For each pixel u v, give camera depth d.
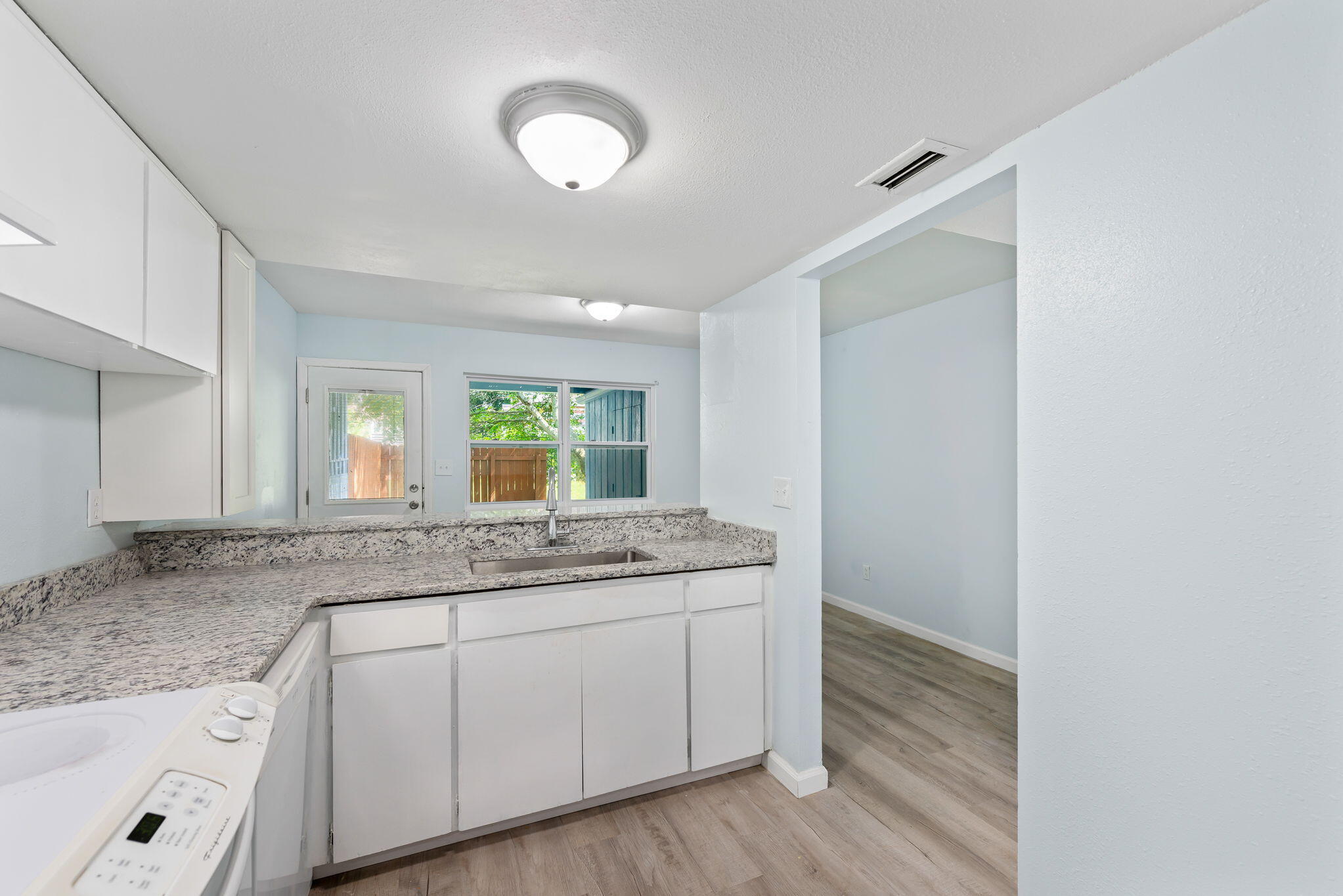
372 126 1.30
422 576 1.89
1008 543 3.27
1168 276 1.10
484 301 3.77
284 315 3.62
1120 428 1.18
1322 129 0.91
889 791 2.14
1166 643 1.11
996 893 1.66
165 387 1.73
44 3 0.92
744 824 1.96
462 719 1.81
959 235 2.50
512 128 1.26
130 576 1.83
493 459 4.98
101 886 0.53
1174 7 0.98
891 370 4.07
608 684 2.01
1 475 1.29
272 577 1.88
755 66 1.12
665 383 5.62
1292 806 0.95
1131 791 1.16
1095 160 1.23
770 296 2.37
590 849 1.84
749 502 2.49
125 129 1.25
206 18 0.97
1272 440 0.97
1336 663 0.91
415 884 1.69
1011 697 2.93
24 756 0.78
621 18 0.99
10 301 0.92
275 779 1.11
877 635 3.89
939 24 1.02
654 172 1.53
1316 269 0.92
